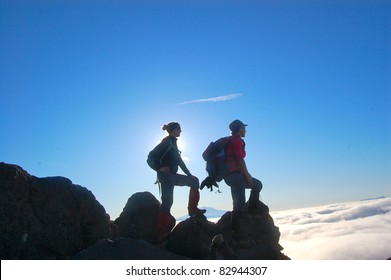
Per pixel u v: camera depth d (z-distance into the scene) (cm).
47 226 799
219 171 859
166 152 823
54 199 830
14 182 779
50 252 790
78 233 849
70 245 826
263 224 848
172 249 757
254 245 805
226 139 862
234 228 830
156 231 859
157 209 928
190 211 844
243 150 866
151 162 823
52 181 855
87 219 870
